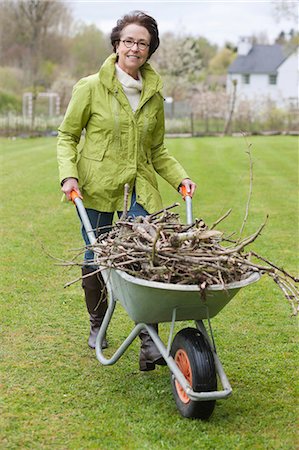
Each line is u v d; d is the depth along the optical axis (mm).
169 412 3996
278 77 64875
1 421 3840
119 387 4324
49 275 6836
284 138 28781
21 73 48688
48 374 4500
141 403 4109
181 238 3695
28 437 3680
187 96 51781
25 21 47812
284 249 7941
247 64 65562
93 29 59625
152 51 4594
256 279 3699
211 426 3836
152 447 3604
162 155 4844
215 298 3666
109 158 4586
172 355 3986
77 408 4031
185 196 4676
